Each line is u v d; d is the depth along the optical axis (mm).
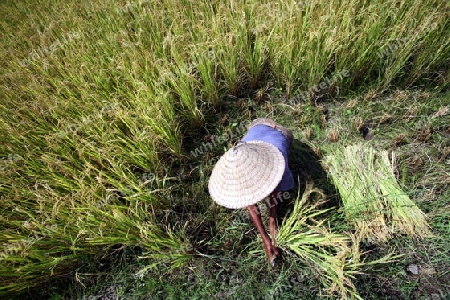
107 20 3164
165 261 1932
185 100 2438
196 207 2238
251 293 1838
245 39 2650
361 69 2570
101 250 2006
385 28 2512
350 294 1733
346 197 2033
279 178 1545
